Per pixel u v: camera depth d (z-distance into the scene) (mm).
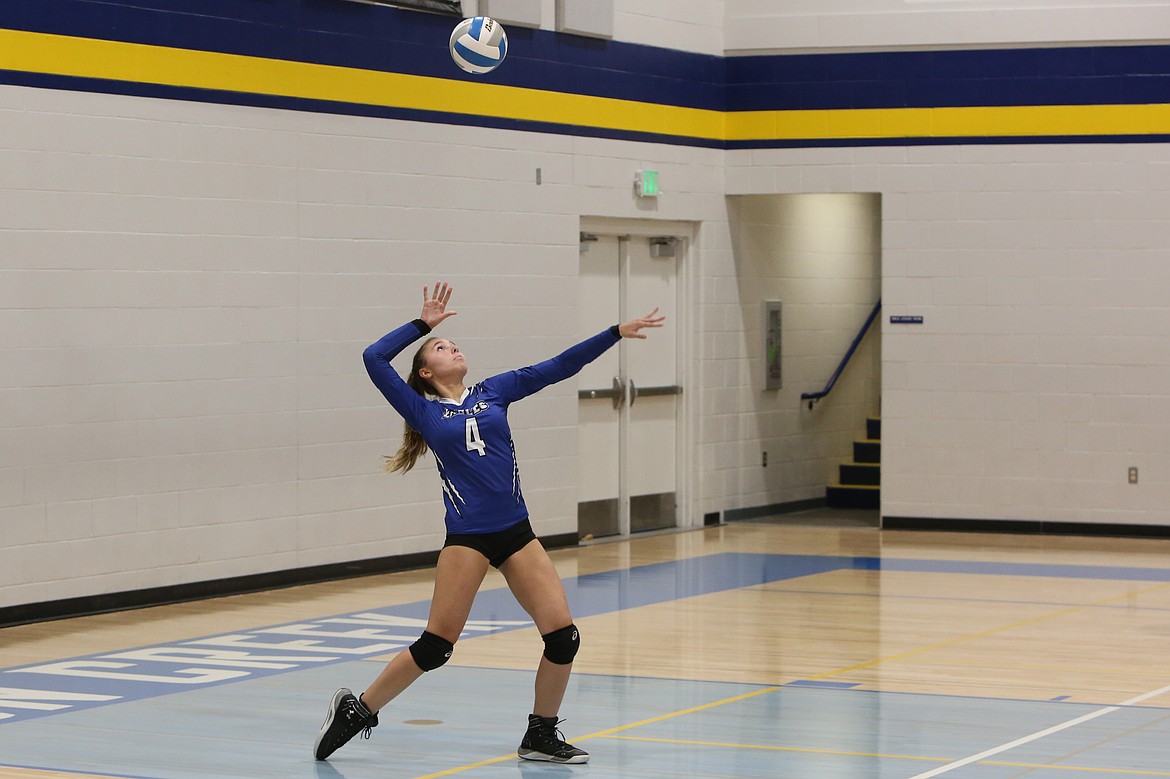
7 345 12594
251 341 14469
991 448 18906
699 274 19656
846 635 12289
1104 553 17281
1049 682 10398
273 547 14773
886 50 19047
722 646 11812
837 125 19297
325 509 15242
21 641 12039
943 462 19109
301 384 14945
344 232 15273
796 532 19312
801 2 19312
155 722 9188
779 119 19531
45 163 12844
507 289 16984
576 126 17750
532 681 10461
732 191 19797
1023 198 18672
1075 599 14109
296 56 14797
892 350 19219
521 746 8305
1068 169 18500
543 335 17422
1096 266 18453
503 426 8297
